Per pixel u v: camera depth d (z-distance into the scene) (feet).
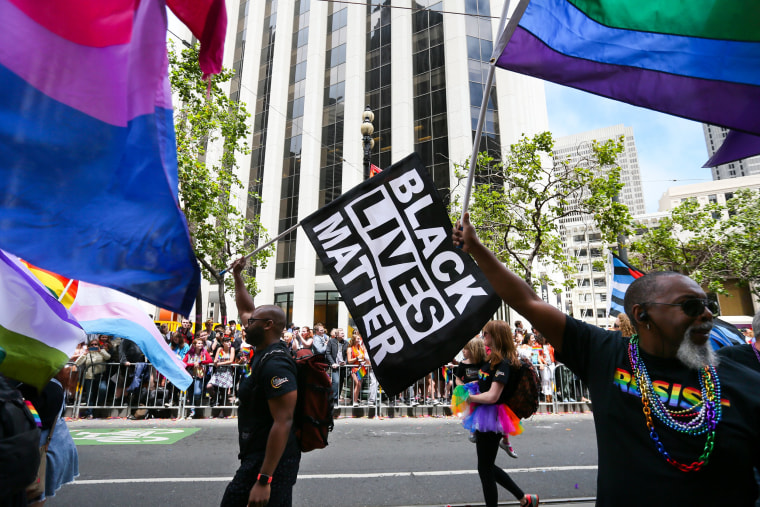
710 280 60.64
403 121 83.51
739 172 395.96
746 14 7.38
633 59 8.06
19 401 6.40
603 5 8.20
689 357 4.77
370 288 9.62
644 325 5.23
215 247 47.85
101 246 6.51
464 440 23.35
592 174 44.09
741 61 7.48
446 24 83.92
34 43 6.48
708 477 4.47
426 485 15.76
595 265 45.03
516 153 47.39
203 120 42.86
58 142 6.49
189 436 24.25
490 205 48.14
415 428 27.02
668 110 7.94
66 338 6.68
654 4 7.92
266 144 95.61
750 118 7.48
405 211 9.72
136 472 17.22
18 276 6.54
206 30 7.79
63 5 6.70
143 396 30.27
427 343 8.87
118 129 6.93
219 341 33.88
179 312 6.79
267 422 8.15
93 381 29.86
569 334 5.90
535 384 12.78
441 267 9.18
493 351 12.82
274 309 8.91
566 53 8.21
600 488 5.08
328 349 33.35
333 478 16.57
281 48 100.12
